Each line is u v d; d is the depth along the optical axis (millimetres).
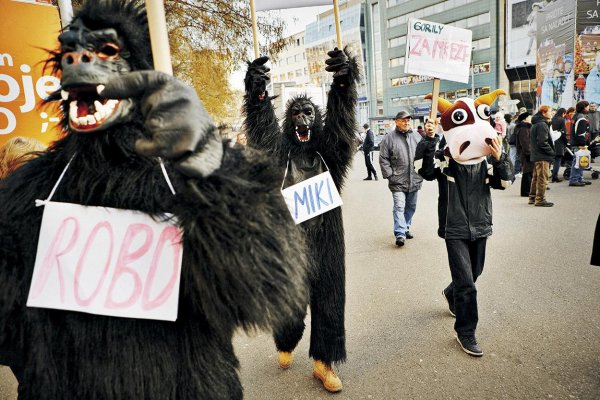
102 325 1239
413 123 48406
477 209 3154
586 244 5301
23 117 3215
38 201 1254
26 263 1264
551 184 10078
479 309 3783
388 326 3611
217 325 1237
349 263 5348
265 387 2904
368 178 14289
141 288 1229
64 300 1225
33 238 1271
